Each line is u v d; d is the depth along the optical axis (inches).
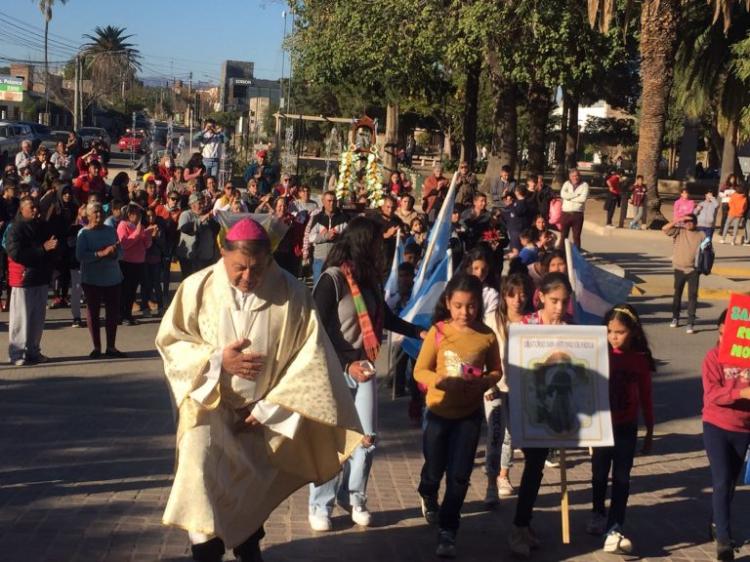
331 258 251.3
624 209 1190.3
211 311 192.9
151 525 252.5
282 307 194.7
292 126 1786.4
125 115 4013.3
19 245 449.7
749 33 1257.4
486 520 273.4
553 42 1176.8
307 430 205.0
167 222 650.8
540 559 244.7
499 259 580.7
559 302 255.9
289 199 697.0
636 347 253.1
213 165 1205.7
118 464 309.0
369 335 246.5
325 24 1385.3
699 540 263.1
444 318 253.0
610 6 1077.8
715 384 246.1
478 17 1161.4
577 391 241.3
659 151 1188.5
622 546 245.8
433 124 2635.3
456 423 243.6
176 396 186.9
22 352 459.5
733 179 1146.0
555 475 323.0
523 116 2271.2
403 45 1253.7
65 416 368.5
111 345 485.1
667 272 874.1
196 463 183.9
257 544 207.8
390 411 396.5
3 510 260.5
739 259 976.9
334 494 256.8
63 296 633.0
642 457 349.1
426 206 788.0
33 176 815.7
